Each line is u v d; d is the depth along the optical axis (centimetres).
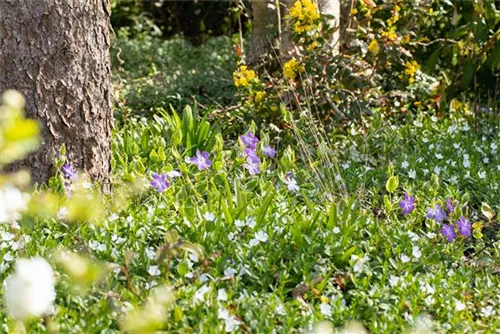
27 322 398
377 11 897
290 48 885
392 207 578
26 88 554
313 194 633
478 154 768
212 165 644
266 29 926
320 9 884
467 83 909
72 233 511
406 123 837
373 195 639
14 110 292
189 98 1027
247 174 648
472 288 518
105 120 588
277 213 562
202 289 437
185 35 1645
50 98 559
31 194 532
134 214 544
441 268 520
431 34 1045
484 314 484
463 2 905
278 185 639
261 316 431
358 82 804
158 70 1275
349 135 781
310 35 804
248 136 636
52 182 542
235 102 944
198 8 1625
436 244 555
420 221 594
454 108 908
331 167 671
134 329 349
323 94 793
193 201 575
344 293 488
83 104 571
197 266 488
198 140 718
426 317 452
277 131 760
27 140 287
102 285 439
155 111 972
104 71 584
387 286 488
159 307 395
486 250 579
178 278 458
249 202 573
